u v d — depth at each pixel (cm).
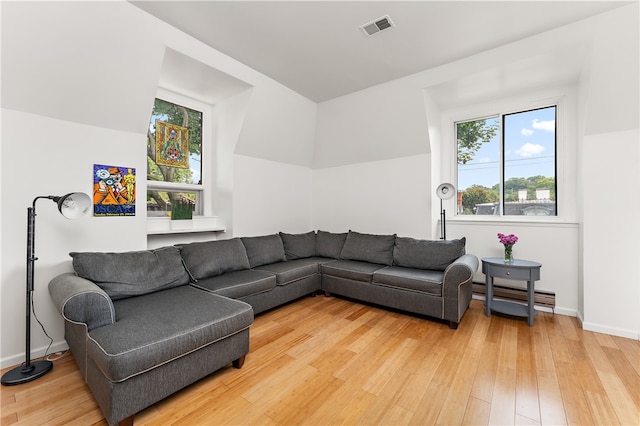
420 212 371
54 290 181
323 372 190
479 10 213
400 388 173
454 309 257
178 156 331
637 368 190
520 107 329
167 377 154
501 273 275
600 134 249
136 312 181
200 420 147
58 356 212
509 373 187
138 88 243
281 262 364
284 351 219
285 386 175
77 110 224
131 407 140
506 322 273
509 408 154
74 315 156
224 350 184
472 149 369
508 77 288
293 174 446
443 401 161
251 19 224
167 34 232
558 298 294
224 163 357
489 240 335
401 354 213
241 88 319
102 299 166
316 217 481
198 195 356
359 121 386
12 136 199
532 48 247
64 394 167
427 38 249
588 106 246
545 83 301
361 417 149
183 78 293
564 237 291
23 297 205
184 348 158
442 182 386
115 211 250
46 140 214
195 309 187
